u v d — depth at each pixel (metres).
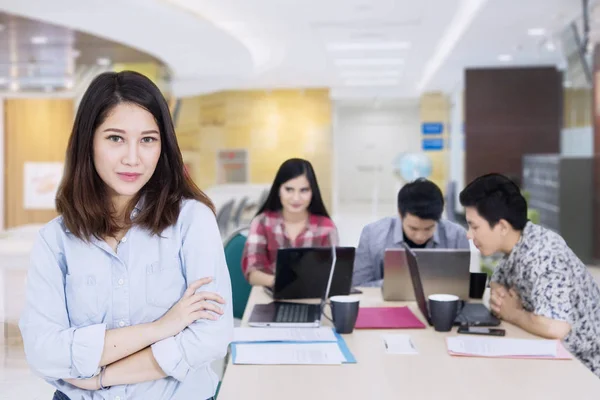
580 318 2.67
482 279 3.20
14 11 7.18
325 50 11.59
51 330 1.54
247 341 2.53
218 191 12.73
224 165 18.27
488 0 7.61
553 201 9.78
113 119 1.53
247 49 10.47
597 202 9.15
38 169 13.58
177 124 17.48
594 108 9.28
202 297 1.57
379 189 22.69
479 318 2.80
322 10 8.45
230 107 18.14
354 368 2.26
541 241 2.67
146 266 1.60
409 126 22.39
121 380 1.55
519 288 2.76
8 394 3.89
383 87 18.09
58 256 1.60
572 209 9.38
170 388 1.61
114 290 1.59
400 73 14.88
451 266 3.05
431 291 3.07
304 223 3.70
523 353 2.37
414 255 2.83
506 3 7.76
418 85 17.31
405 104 21.50
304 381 2.13
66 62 10.78
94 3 6.91
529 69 12.88
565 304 2.56
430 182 3.49
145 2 7.05
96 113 1.54
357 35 10.13
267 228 3.68
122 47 9.56
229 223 10.12
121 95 1.54
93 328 1.53
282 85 17.17
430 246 3.64
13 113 13.48
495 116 13.00
